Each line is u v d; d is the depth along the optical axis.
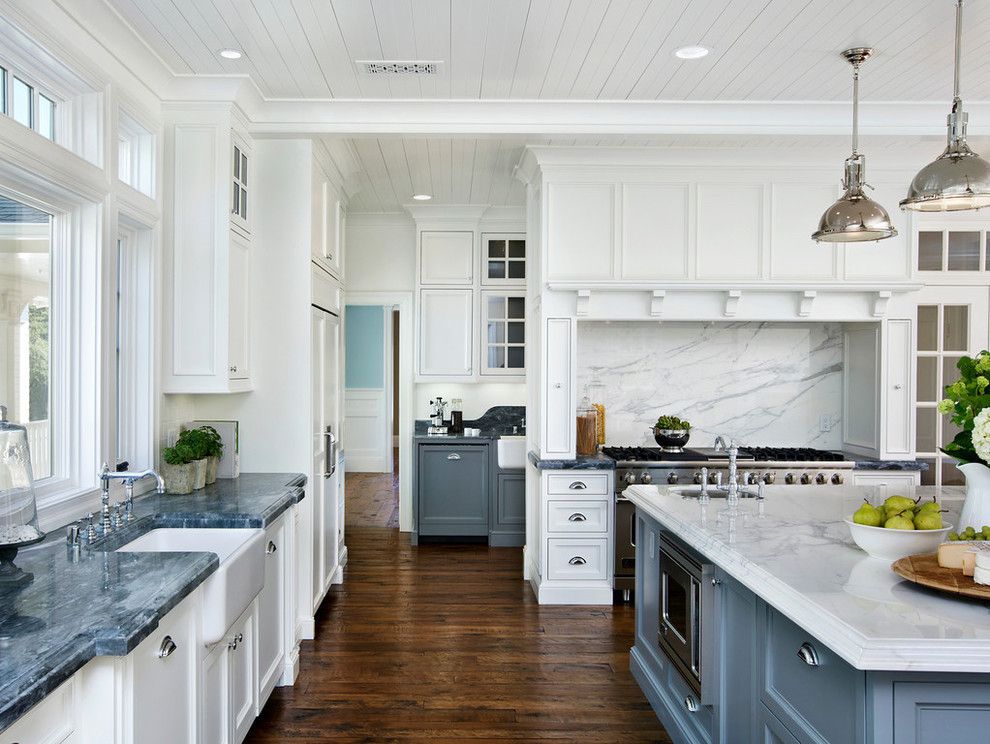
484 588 4.88
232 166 3.50
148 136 3.33
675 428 4.84
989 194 2.28
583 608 4.48
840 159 4.50
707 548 2.40
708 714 2.46
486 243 6.30
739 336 5.29
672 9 2.73
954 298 5.09
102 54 2.82
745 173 4.55
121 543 2.48
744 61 3.21
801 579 1.93
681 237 4.55
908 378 4.72
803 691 1.82
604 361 5.28
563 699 3.23
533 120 3.77
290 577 3.42
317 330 4.15
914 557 2.00
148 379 3.31
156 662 1.84
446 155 4.71
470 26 2.87
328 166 4.40
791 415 5.30
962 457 2.26
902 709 1.52
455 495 6.07
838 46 3.05
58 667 1.40
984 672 1.48
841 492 3.43
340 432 5.12
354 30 2.90
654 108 3.75
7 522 1.94
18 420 2.49
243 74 3.32
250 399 3.91
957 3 2.62
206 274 3.44
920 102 3.70
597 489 4.55
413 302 6.49
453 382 6.35
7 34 2.28
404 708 3.14
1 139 2.15
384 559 5.62
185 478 3.29
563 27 2.88
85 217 2.75
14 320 2.46
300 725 2.98
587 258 4.54
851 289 4.55
